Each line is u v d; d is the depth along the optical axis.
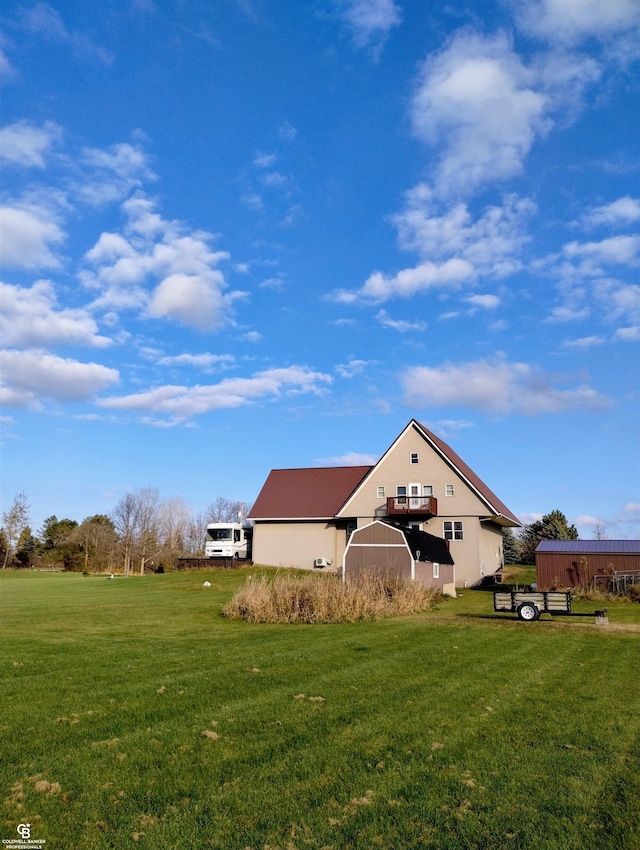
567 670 12.43
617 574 33.97
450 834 5.37
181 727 7.96
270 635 17.03
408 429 44.12
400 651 14.24
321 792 6.14
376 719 8.49
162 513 87.00
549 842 5.26
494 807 5.89
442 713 8.88
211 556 46.78
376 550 32.66
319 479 48.72
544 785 6.41
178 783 6.26
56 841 5.12
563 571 36.09
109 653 13.34
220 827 5.42
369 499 44.03
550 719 8.74
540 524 67.12
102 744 7.27
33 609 24.00
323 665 12.34
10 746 7.09
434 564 34.81
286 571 41.28
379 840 5.25
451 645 15.35
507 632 18.09
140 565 67.62
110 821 5.48
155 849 5.06
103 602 27.50
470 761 7.02
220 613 23.36
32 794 5.93
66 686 9.98
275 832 5.36
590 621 21.08
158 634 17.14
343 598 21.97
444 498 42.34
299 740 7.59
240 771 6.60
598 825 5.58
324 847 5.14
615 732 8.20
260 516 46.97
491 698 9.84
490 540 46.31
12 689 9.70
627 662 13.49
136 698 9.31
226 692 9.83
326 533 45.69
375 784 6.34
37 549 92.12
